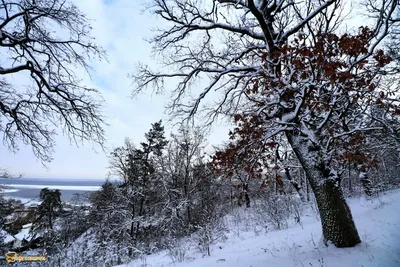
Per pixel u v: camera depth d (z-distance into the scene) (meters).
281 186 6.20
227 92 7.10
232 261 5.96
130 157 21.94
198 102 7.27
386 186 14.19
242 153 5.30
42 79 7.73
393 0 4.26
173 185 22.11
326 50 3.55
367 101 4.05
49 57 8.12
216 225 10.77
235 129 5.43
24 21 7.19
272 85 4.60
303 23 5.86
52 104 8.76
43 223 21.80
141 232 19.56
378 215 7.19
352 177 17.92
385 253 4.14
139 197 20.92
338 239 4.68
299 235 7.42
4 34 6.63
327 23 5.64
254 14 5.30
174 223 17.39
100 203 20.95
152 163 23.53
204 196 19.12
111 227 17.95
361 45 3.29
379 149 11.33
